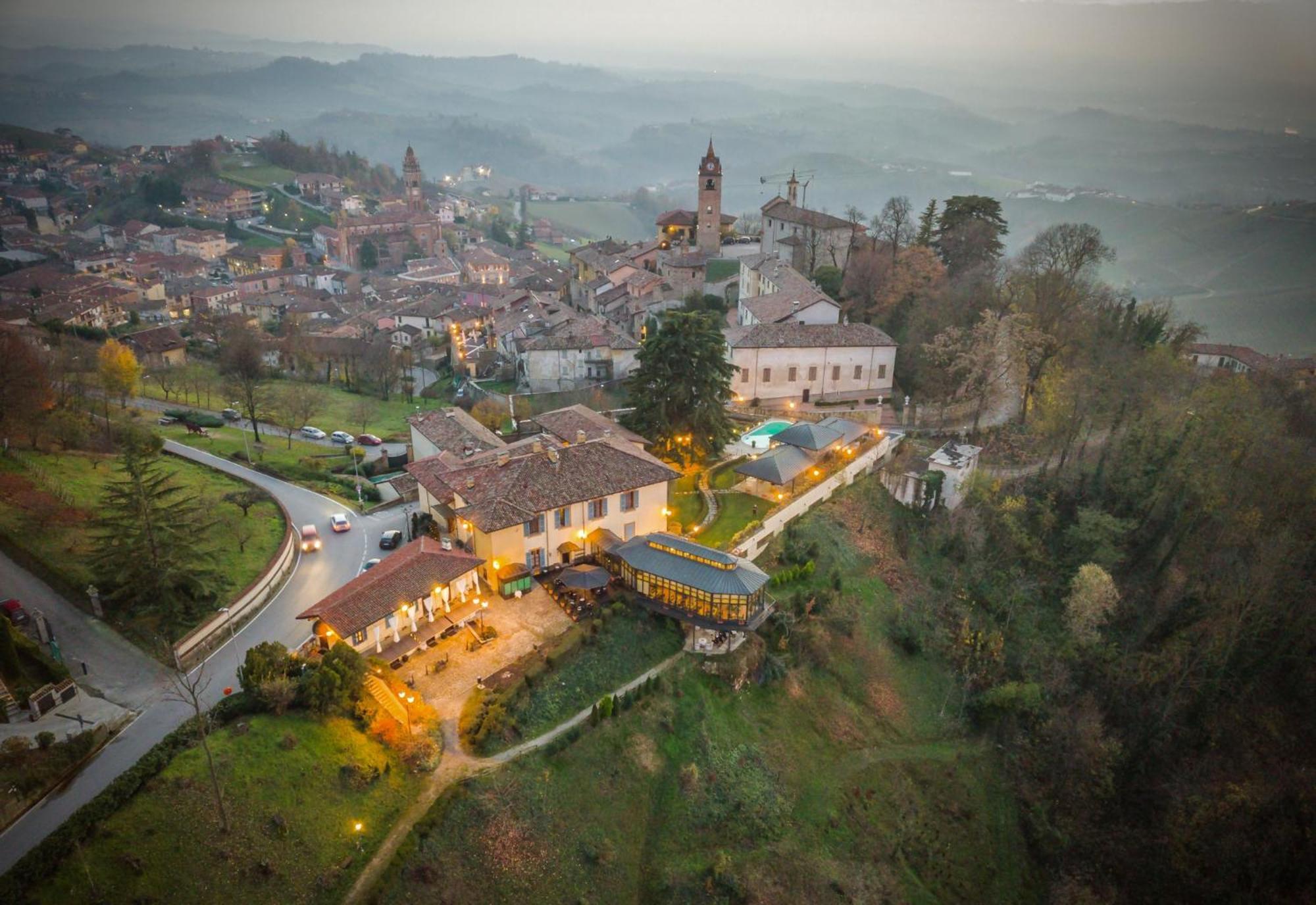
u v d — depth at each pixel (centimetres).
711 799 4959
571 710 5056
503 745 4694
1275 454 7794
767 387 9875
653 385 8044
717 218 15138
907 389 10344
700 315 7994
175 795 3841
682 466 8262
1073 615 7250
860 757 5819
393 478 8544
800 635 6172
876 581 7200
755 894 4600
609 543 6356
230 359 11412
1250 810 6081
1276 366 11225
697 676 5597
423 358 16550
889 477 8362
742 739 5397
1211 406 8281
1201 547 7788
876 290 11594
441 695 5022
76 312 16012
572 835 4444
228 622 5581
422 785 4388
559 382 12069
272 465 8731
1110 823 6306
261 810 3912
